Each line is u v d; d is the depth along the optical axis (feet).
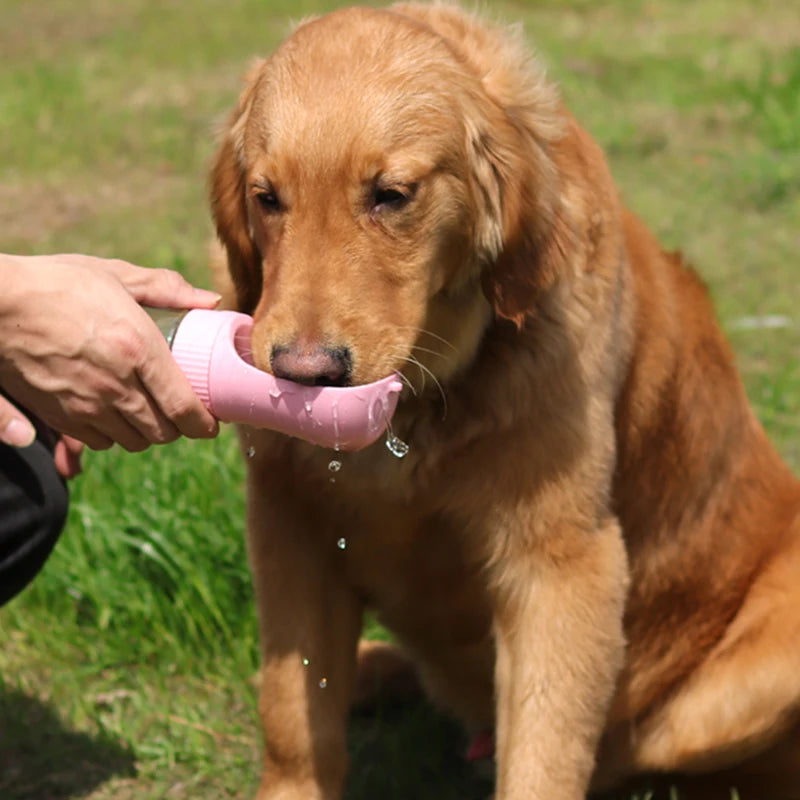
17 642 15.97
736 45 42.98
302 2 49.90
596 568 12.28
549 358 11.93
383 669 15.72
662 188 31.50
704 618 14.24
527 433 11.97
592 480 12.22
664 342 13.47
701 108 37.19
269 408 9.93
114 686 15.47
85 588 16.21
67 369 9.78
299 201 10.73
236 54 43.32
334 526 12.78
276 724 12.81
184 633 16.03
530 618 12.34
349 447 10.08
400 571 13.07
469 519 12.32
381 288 10.73
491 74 11.91
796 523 14.75
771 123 35.04
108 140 35.12
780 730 13.84
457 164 11.31
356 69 10.98
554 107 12.17
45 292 9.68
